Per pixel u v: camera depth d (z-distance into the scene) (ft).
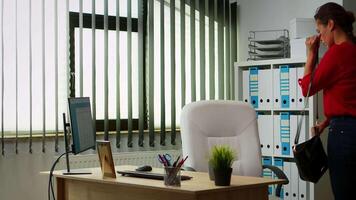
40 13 12.94
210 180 7.78
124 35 14.40
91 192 8.73
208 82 15.78
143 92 14.64
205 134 10.02
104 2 13.93
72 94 13.51
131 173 8.44
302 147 8.97
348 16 9.18
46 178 13.05
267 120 13.75
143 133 14.58
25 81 12.74
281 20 15.21
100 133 13.99
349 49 8.87
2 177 12.47
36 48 12.90
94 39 13.73
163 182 7.57
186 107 10.16
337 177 8.82
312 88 9.15
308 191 12.94
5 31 12.42
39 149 12.97
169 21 15.15
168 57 15.10
